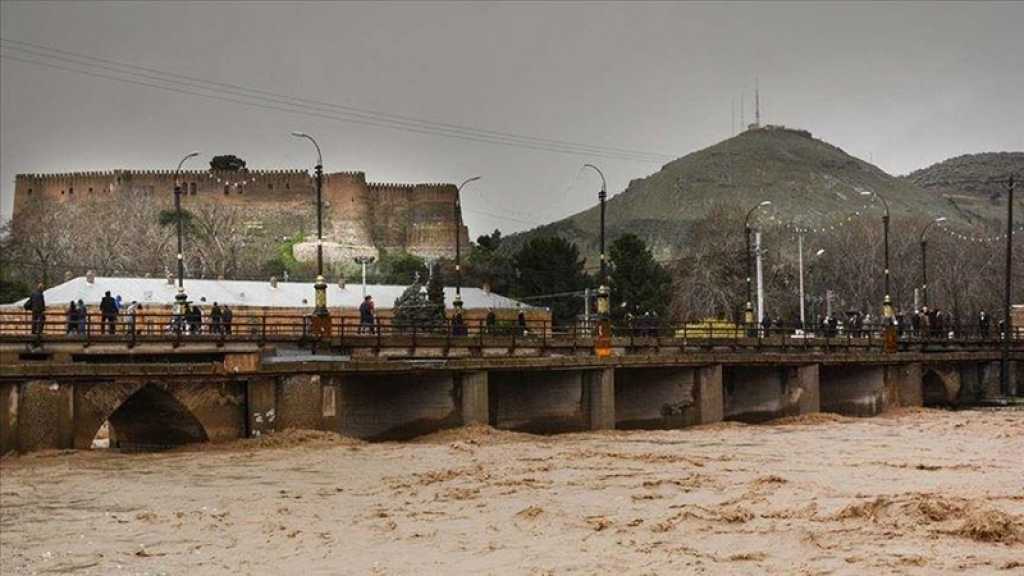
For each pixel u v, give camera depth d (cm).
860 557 2347
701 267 15262
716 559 2453
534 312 12512
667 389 6969
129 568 2730
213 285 10981
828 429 6575
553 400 6325
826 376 8225
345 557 2755
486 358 5878
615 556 2567
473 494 3759
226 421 5088
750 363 7212
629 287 14450
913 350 9150
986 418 7288
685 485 3844
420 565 2614
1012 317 12094
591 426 6378
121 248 17238
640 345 7769
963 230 17850
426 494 3794
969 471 4109
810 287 15462
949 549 2378
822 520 2833
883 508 2888
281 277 15862
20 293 13012
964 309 13988
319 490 3928
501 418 6241
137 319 9244
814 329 9381
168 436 5247
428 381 5791
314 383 5291
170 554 2883
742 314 14300
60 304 9869
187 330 7150
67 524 3331
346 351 6844
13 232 17788
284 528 3186
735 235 15550
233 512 3494
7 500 3753
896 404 8388
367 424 5744
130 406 5231
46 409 4603
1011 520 2598
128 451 5397
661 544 2664
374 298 11650
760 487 3672
